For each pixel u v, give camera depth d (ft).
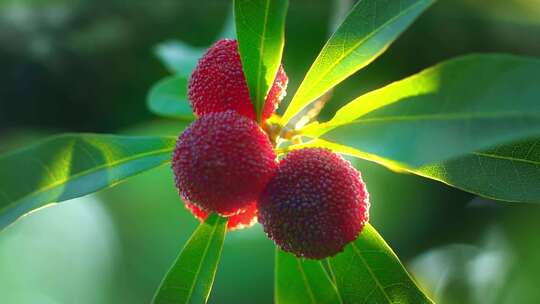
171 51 1.47
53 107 1.79
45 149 0.95
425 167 0.98
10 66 1.72
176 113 1.35
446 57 1.77
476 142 0.81
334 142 0.94
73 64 1.75
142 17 1.77
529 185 0.98
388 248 1.02
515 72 0.80
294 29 1.81
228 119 0.93
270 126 0.99
